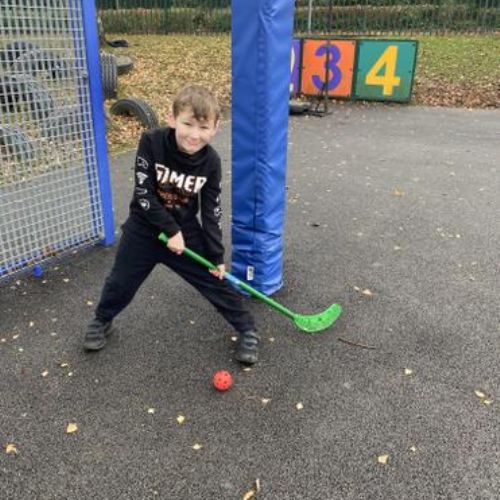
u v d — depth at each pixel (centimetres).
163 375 289
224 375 277
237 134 326
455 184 609
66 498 219
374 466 233
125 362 299
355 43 1066
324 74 1105
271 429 253
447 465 234
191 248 282
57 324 335
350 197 564
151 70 1226
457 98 1105
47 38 361
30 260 391
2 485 224
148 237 276
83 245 426
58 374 290
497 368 296
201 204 274
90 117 402
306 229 480
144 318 340
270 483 225
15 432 251
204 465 234
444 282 388
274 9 291
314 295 368
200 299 361
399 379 287
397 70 1063
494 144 792
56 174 416
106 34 1728
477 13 1515
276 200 342
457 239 460
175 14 1720
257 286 359
